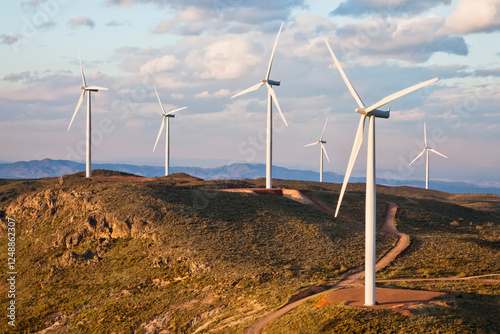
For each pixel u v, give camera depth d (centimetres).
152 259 8350
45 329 7075
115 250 9188
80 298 7750
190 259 7975
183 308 6550
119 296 7506
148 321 6462
